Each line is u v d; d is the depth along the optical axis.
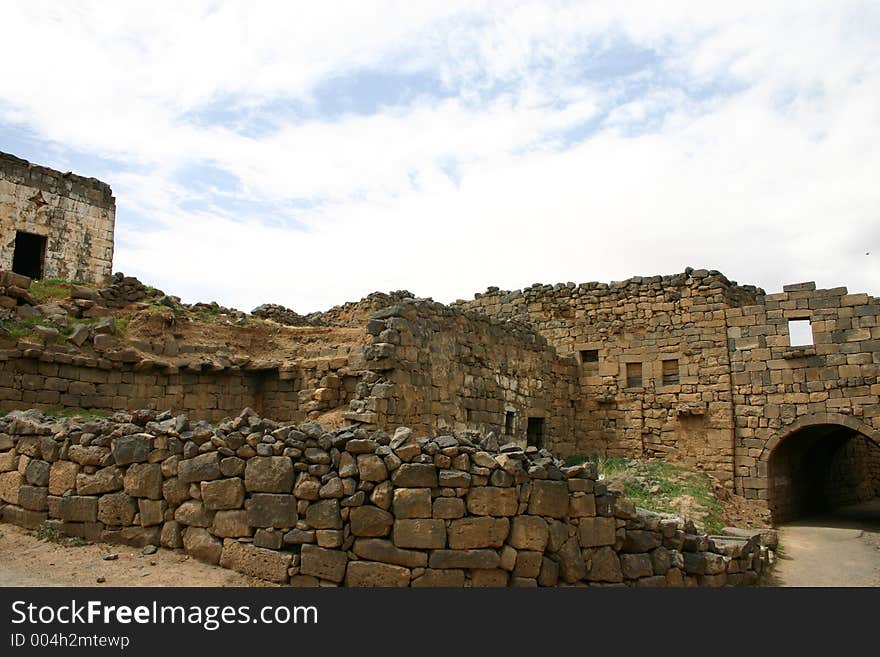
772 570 14.85
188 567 9.79
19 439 12.00
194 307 23.59
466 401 18.94
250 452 9.98
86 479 10.98
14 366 16.09
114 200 32.00
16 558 10.13
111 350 18.11
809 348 21.69
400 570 9.05
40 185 29.27
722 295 23.55
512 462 9.62
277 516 9.61
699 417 23.23
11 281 18.41
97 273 30.91
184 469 10.30
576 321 26.30
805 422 21.42
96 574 9.48
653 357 24.50
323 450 9.71
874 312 20.92
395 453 9.46
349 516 9.34
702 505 19.34
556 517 9.88
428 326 17.50
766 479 21.72
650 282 25.02
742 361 22.78
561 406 24.70
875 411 20.38
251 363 20.48
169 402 18.97
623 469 22.41
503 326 21.58
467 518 9.34
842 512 25.88
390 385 15.57
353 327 23.67
